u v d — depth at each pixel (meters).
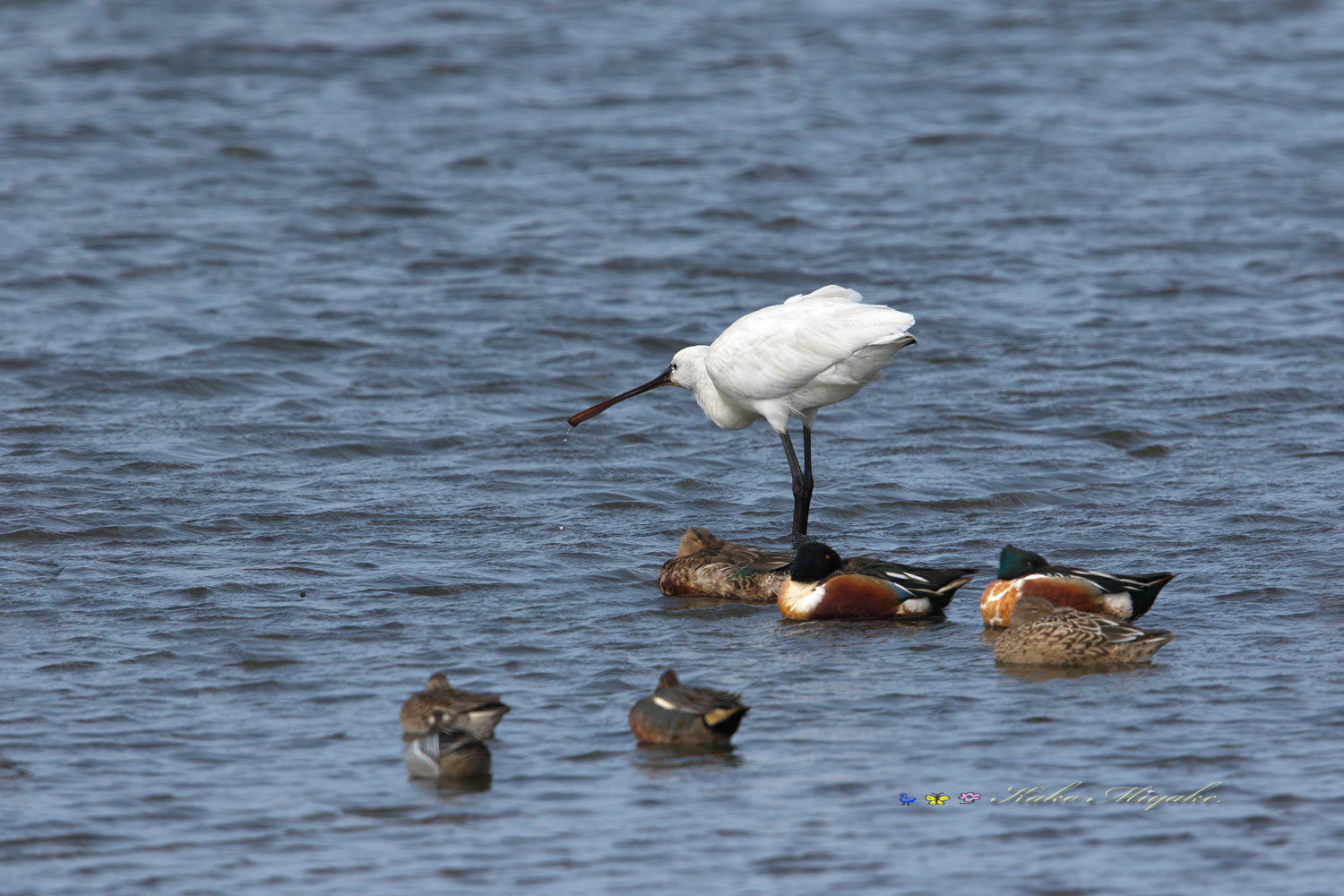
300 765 10.03
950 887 8.29
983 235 29.33
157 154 34.28
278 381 22.00
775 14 48.25
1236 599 13.37
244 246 28.59
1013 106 38.53
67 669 11.77
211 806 9.43
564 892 8.31
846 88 40.06
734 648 12.42
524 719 10.84
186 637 12.53
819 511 16.81
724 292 26.44
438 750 9.61
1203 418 20.05
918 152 34.81
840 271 27.39
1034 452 18.81
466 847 8.87
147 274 26.89
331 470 18.28
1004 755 10.01
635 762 10.07
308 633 12.68
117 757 10.14
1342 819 9.02
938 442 19.39
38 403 20.59
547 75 41.25
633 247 28.75
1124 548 15.05
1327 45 44.62
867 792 9.50
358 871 8.59
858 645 12.49
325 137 35.69
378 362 22.89
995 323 24.67
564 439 19.77
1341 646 12.04
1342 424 19.64
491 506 16.88
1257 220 30.08
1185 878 8.35
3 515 16.06
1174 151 34.91
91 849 8.86
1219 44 44.72
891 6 49.12
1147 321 24.66
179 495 17.02
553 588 14.11
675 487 17.81
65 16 47.06
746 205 31.16
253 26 46.06
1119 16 47.88
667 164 33.94
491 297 26.06
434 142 35.53
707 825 9.10
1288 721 10.47
